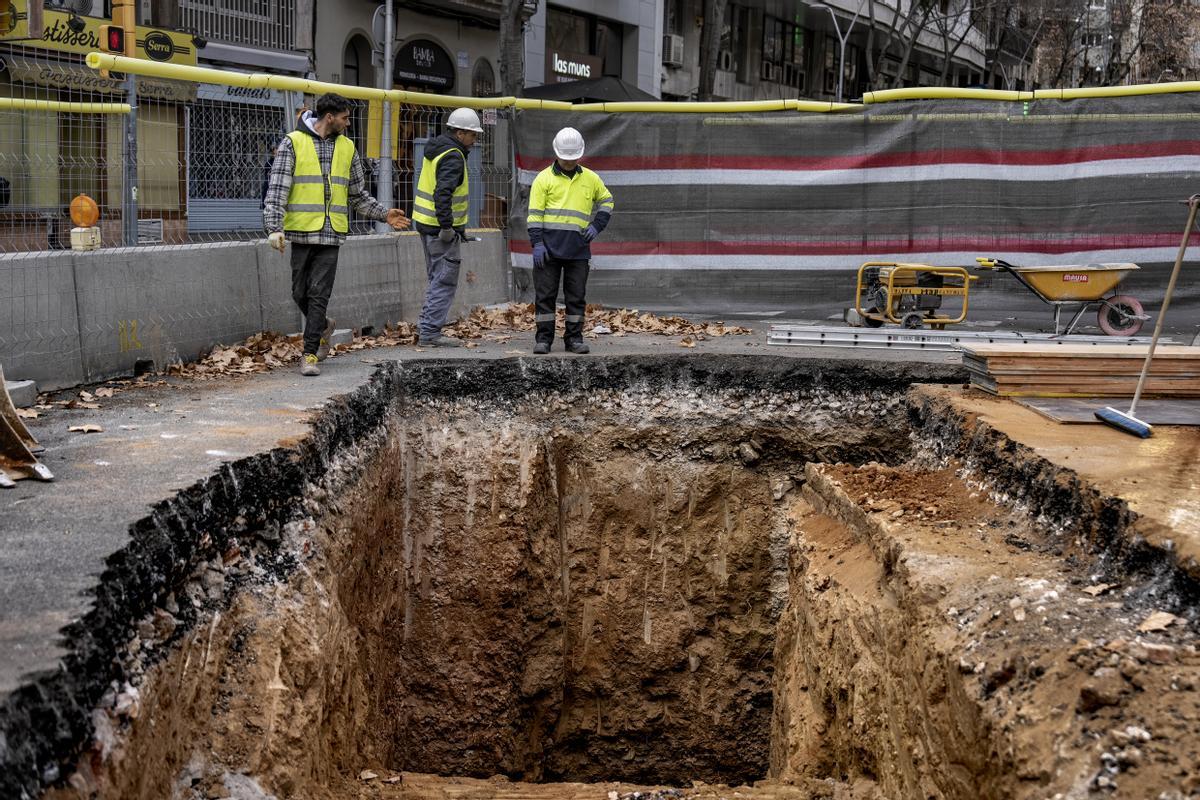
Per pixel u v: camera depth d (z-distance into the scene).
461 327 12.03
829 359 10.27
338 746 6.27
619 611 10.42
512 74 20.84
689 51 37.38
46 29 15.66
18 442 5.41
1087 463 6.09
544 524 10.20
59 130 8.47
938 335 11.02
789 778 6.96
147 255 8.95
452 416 10.04
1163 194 12.00
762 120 12.76
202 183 9.79
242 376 9.03
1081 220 12.20
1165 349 8.75
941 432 8.28
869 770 6.00
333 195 8.94
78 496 5.11
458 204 10.76
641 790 6.61
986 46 52.56
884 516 6.82
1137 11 47.81
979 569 5.54
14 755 3.10
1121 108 11.99
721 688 10.38
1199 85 11.71
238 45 20.14
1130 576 5.02
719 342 11.38
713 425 10.36
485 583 9.82
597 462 10.41
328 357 10.09
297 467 6.60
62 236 8.58
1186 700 3.86
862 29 46.75
